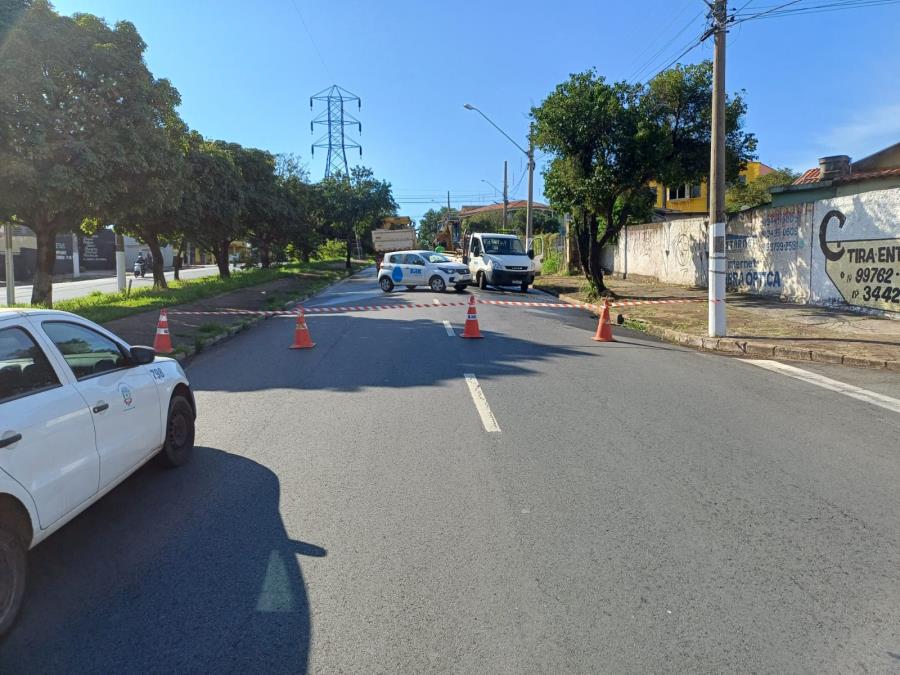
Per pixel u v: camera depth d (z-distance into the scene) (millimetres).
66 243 52656
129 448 4730
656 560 4031
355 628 3346
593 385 8852
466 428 6805
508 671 3008
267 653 3154
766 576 3842
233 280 29266
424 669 3025
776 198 20047
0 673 3018
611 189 19578
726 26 12547
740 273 20422
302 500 4977
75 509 4008
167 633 3320
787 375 9656
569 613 3465
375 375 9578
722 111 12633
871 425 6957
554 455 5957
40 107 13203
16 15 13336
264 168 35375
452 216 95812
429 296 24156
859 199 14852
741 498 4984
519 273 25688
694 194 45219
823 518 4633
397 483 5301
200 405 7926
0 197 13320
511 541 4281
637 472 5527
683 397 8188
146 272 53469
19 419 3559
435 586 3734
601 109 19219
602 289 21297
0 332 3775
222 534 4422
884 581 3787
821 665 3049
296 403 7953
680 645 3195
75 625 3395
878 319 13906
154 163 15875
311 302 22969
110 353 4871
